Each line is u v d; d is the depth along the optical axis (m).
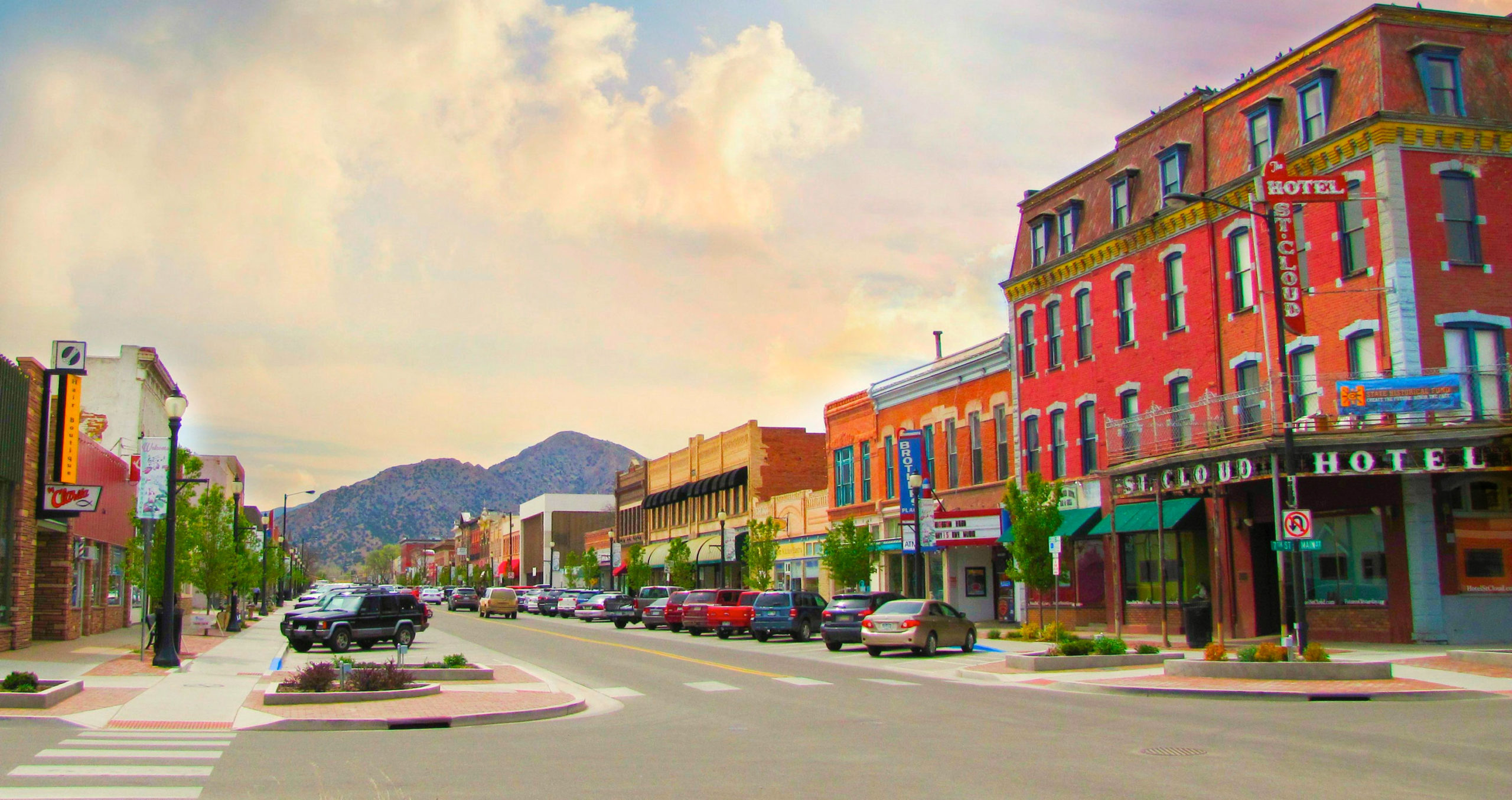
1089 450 39.59
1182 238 35.38
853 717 17.80
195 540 39.09
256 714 17.84
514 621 63.50
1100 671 24.64
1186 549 34.94
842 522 48.00
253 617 65.75
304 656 32.88
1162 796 10.77
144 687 21.97
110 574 46.59
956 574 46.47
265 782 11.52
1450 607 27.33
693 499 78.81
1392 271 27.92
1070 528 38.34
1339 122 29.78
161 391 58.59
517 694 20.88
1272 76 32.50
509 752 13.99
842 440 57.25
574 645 38.78
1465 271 28.20
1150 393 36.44
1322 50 30.94
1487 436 26.45
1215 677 21.81
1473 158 28.66
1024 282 43.28
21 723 16.45
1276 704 18.66
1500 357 28.11
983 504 45.12
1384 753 13.18
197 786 11.22
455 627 54.03
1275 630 31.86
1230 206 26.45
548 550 126.06
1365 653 25.52
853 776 12.04
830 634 34.38
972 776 12.02
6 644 30.66
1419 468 26.77
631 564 83.50
